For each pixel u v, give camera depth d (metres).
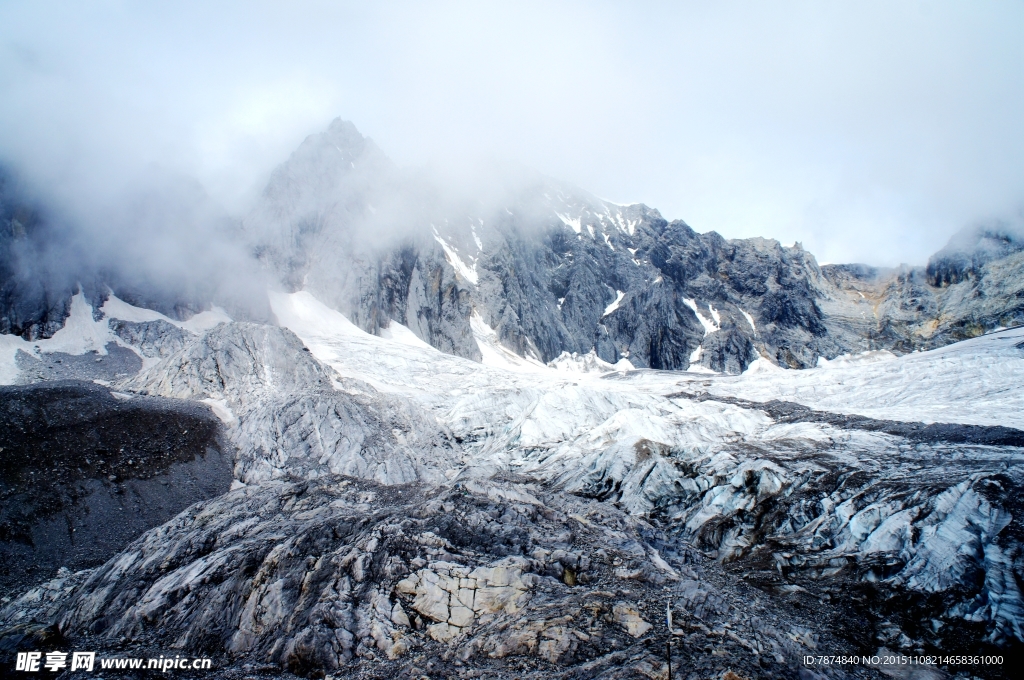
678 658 23.80
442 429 73.12
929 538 33.44
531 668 24.28
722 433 65.25
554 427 68.69
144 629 30.23
